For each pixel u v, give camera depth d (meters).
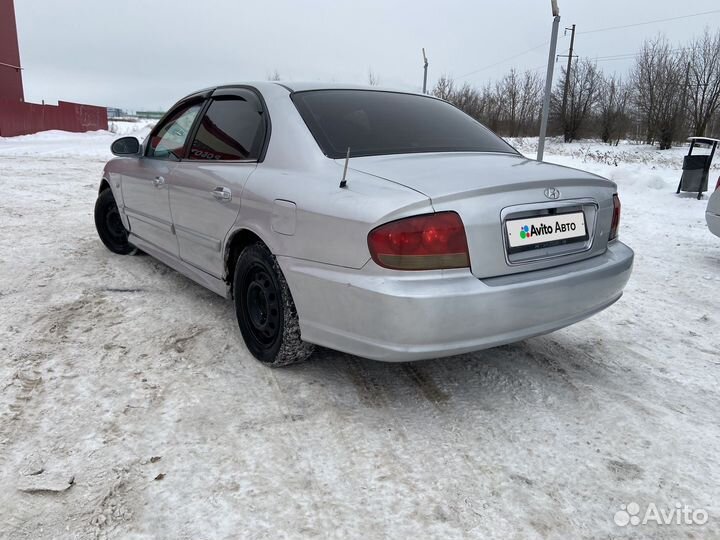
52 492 1.86
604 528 1.79
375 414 2.41
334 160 2.50
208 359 2.88
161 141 3.94
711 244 6.17
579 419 2.43
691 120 30.62
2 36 26.52
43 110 27.81
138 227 4.22
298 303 2.44
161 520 1.76
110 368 2.76
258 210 2.62
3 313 3.43
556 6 10.88
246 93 3.16
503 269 2.22
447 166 2.41
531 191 2.30
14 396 2.46
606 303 2.65
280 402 2.48
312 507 1.84
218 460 2.06
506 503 1.89
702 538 1.75
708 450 2.22
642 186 10.70
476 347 2.18
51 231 5.79
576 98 36.88
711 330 3.55
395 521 1.79
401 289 2.04
